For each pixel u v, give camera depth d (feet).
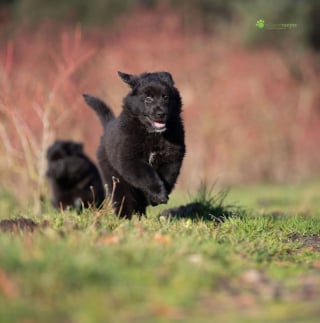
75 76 112.47
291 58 180.86
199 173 131.13
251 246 37.78
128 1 214.48
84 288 27.89
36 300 27.09
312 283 31.68
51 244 31.42
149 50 134.41
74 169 62.39
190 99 133.69
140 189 47.11
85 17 214.69
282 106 157.58
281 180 151.02
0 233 36.04
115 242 33.94
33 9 213.05
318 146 163.53
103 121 54.19
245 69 150.00
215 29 204.85
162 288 29.07
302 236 45.98
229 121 141.28
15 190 80.43
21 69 101.55
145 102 45.50
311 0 223.30
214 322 26.07
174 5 200.44
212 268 31.71
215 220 49.73
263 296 29.27
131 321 26.02
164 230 39.63
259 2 212.43
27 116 82.69
